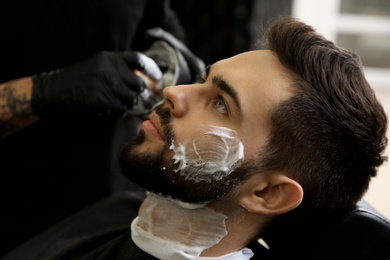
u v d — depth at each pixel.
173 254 0.84
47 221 1.20
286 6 2.38
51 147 1.17
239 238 0.86
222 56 2.49
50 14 1.09
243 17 2.41
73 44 1.13
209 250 0.85
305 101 0.77
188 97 0.83
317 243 0.80
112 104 1.01
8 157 1.17
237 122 0.79
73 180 1.19
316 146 0.78
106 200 1.13
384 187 2.06
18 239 1.20
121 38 1.17
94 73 1.00
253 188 0.81
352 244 0.78
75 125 1.16
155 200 0.86
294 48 0.80
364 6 3.22
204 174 0.80
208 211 0.83
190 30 2.47
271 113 0.78
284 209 0.80
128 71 1.01
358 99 0.79
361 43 3.30
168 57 1.10
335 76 0.79
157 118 0.84
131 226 0.92
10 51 1.11
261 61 0.81
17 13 1.08
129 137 1.27
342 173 0.81
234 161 0.79
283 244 0.89
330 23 3.02
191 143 0.80
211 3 2.42
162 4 1.24
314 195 0.81
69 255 1.00
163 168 0.81
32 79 1.06
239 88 0.79
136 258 0.87
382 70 3.28
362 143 0.79
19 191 1.18
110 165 1.22
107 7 1.13
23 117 1.06
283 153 0.79
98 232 1.03
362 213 0.79
